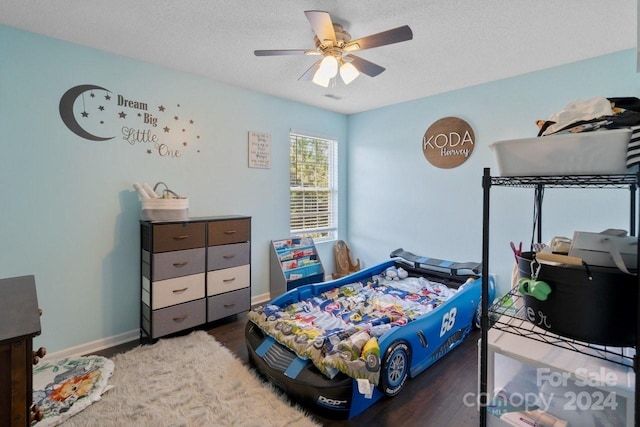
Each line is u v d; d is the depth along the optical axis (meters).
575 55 2.56
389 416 1.75
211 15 2.00
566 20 2.04
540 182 1.11
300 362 1.89
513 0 1.83
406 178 3.92
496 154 1.16
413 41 2.31
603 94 2.56
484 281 1.23
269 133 3.62
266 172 3.63
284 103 3.76
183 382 2.01
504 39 2.29
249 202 3.48
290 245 3.81
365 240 4.40
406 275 3.56
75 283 2.43
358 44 1.91
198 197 3.07
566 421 1.17
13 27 2.13
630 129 0.90
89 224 2.48
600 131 0.95
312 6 1.90
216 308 2.85
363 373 1.64
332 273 4.43
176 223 2.58
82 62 2.40
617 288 0.94
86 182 2.46
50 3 1.86
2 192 2.13
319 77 2.13
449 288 3.18
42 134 2.26
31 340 0.95
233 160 3.32
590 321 0.97
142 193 2.53
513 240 3.11
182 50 2.49
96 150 2.49
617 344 0.96
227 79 3.12
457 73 2.94
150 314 2.50
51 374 2.08
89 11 1.95
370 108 4.18
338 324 2.33
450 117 3.48
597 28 2.13
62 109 2.33
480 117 3.26
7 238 2.16
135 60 2.65
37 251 2.27
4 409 0.91
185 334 2.74
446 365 2.27
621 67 2.48
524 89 2.96
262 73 2.97
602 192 2.60
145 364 2.22
